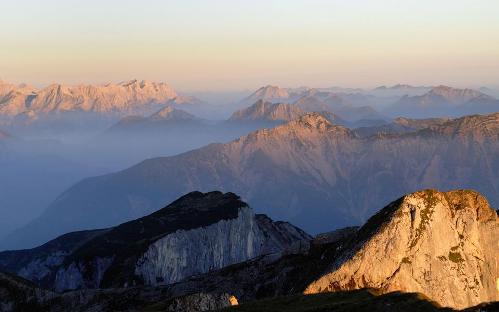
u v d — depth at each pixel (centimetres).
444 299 14825
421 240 15362
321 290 15375
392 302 11050
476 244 15600
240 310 12612
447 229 15625
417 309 10550
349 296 12675
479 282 15150
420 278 15012
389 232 15462
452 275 15062
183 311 14088
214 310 12850
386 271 15125
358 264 15312
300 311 11762
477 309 10169
